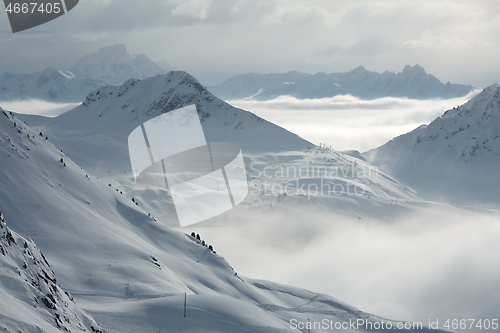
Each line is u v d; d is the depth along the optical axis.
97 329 38.12
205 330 53.03
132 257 80.00
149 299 62.94
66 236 77.69
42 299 32.69
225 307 63.16
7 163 83.94
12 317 27.83
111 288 67.75
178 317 55.47
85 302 60.88
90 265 73.19
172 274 82.75
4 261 32.88
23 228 75.69
